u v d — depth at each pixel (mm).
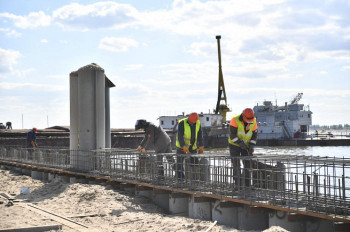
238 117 11195
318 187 9508
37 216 10680
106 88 21781
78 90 19109
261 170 10047
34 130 26094
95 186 15414
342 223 8172
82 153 18688
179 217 11320
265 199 9922
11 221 9945
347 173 22031
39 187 16641
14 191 16203
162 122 85312
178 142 12969
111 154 16484
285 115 102438
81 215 11133
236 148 11328
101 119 19062
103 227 9977
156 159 13750
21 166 24328
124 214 11375
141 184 13883
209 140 86125
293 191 9820
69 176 19328
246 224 10500
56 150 21266
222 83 101562
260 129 100938
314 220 9133
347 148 85312
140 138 67125
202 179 11906
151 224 10266
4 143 51312
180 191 12031
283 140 96750
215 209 10953
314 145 94812
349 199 8516
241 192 10516
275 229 8320
